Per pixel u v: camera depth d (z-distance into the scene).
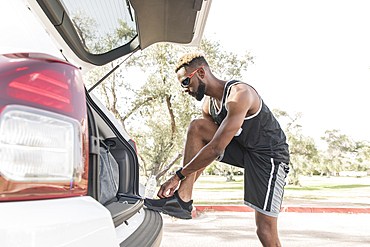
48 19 1.36
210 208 6.58
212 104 2.16
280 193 1.96
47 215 0.55
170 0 1.64
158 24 1.93
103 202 1.55
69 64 0.72
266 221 1.95
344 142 24.86
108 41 1.93
